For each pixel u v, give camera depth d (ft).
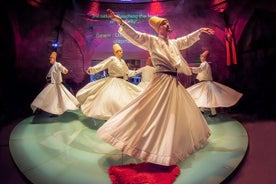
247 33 19.33
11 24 19.77
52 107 17.08
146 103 9.48
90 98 16.16
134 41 10.03
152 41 10.09
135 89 16.34
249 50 19.25
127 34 9.83
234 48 20.26
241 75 20.21
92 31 27.50
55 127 15.42
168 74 10.07
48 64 23.45
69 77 27.81
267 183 8.59
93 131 14.65
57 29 24.48
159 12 25.94
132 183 7.88
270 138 12.81
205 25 24.21
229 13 20.70
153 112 9.19
